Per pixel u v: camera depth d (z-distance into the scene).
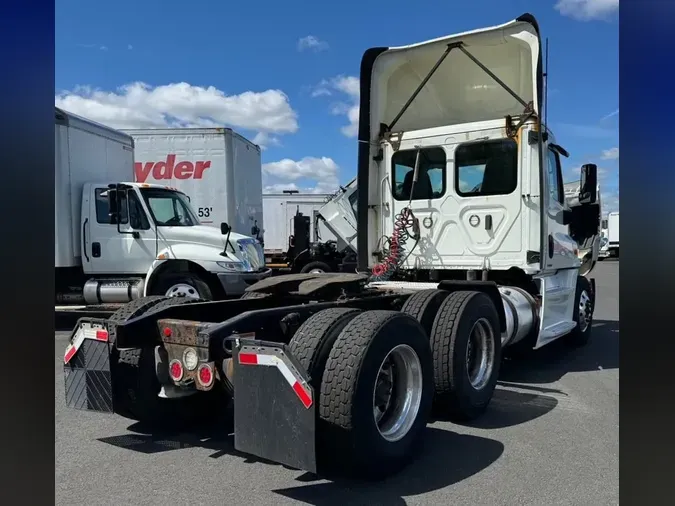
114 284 9.14
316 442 3.26
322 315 3.58
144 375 4.16
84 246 9.27
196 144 12.76
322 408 3.22
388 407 3.69
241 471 3.69
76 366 3.99
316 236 16.16
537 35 5.73
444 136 6.45
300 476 3.60
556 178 6.89
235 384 3.23
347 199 14.41
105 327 3.87
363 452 3.24
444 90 6.77
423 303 4.74
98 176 9.82
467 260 6.34
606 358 7.28
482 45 6.14
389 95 6.95
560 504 3.21
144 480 3.55
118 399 4.05
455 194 6.40
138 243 9.20
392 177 6.81
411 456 3.73
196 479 3.56
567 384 5.92
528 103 6.11
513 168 6.08
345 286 5.01
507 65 6.27
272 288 4.96
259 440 3.12
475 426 4.59
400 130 7.04
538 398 5.40
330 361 3.28
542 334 5.96
